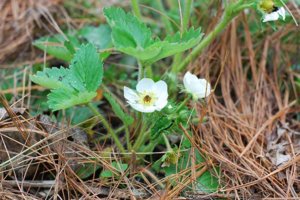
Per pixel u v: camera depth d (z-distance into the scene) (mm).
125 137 505
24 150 462
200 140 476
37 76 439
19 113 473
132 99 447
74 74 451
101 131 514
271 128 513
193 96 444
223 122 512
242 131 509
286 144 493
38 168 470
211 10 565
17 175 467
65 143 472
